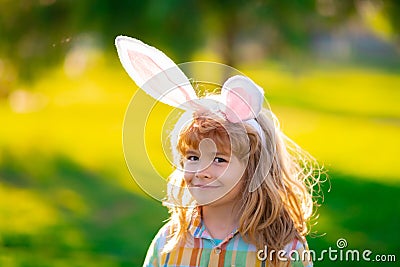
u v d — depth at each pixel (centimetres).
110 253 748
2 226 837
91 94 1970
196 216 309
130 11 1108
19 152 1343
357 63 3017
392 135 1605
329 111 2033
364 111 2055
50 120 1675
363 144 1470
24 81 1252
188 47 1102
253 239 302
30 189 1060
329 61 2866
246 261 302
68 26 1190
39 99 1684
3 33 1220
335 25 1309
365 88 2577
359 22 1391
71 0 1166
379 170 1187
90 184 1098
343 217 849
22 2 1212
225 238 303
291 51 1305
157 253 314
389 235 770
